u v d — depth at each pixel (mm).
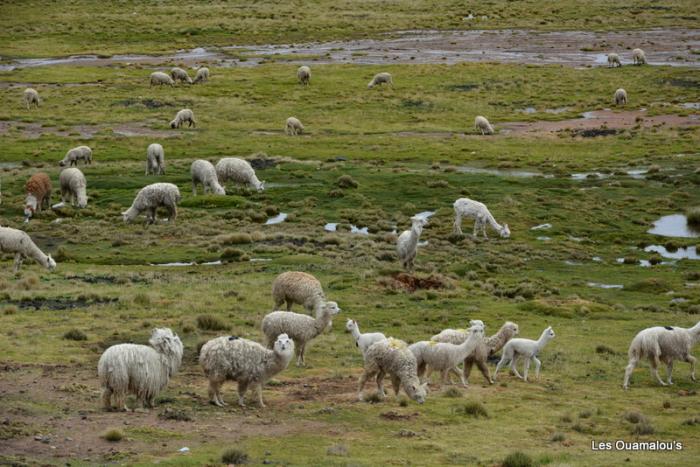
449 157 78000
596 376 29141
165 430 20172
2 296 37750
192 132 87125
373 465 18297
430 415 22891
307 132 87938
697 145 80562
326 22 148625
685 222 60156
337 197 65312
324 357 29391
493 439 21078
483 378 27938
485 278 46750
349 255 49969
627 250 54344
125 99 99312
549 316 38469
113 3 161000
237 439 19906
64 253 49562
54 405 21938
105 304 37094
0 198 62250
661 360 28641
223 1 165625
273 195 66000
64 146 80125
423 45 132125
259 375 22453
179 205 62844
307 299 31438
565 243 55062
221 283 42219
